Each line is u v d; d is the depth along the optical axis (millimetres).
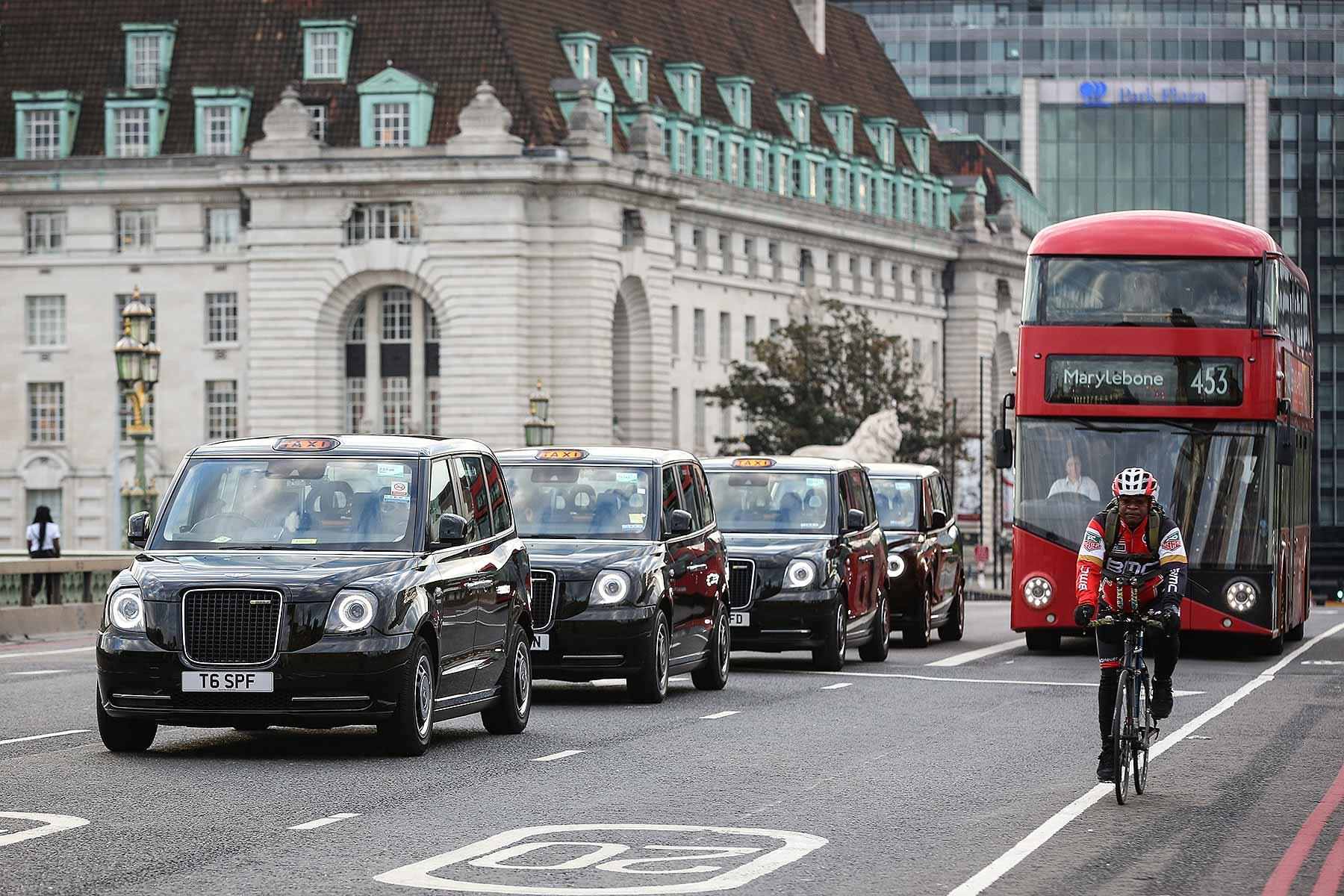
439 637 27625
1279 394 47688
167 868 19281
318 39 141250
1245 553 47406
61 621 56500
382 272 139000
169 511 28266
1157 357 47688
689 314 152125
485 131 136125
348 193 138750
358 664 26234
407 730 26828
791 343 163250
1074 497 48125
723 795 24219
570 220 137750
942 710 34938
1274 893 18438
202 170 141250
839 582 43406
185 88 143500
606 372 139500
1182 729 32125
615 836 21234
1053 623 48406
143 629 26328
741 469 45375
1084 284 48219
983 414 187875
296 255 140000
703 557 38156
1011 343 198500
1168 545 24000
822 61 181500
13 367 145500
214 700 26234
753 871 19297
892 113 190000
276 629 26188
